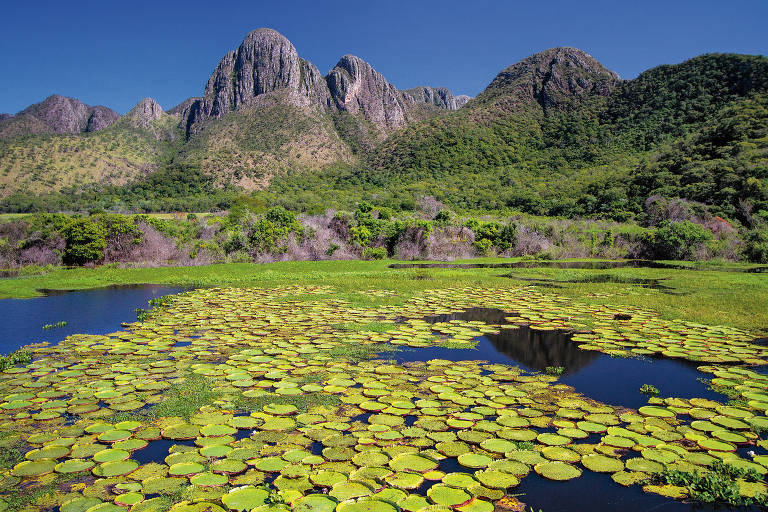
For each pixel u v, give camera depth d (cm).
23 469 394
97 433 461
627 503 358
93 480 382
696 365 698
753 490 367
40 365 673
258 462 408
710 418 501
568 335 870
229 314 1030
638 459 416
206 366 667
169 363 681
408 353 755
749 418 500
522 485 380
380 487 371
